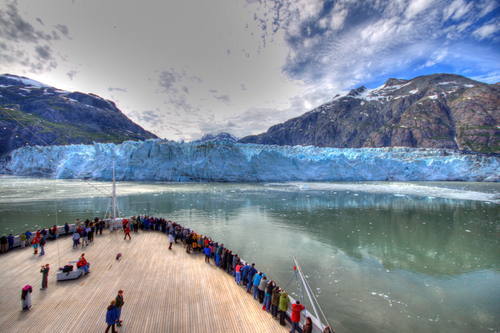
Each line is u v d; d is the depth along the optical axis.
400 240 22.55
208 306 9.80
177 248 16.31
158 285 11.36
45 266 10.83
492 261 17.88
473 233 24.94
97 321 8.66
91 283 11.37
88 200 42.59
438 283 14.59
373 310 11.75
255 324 8.77
